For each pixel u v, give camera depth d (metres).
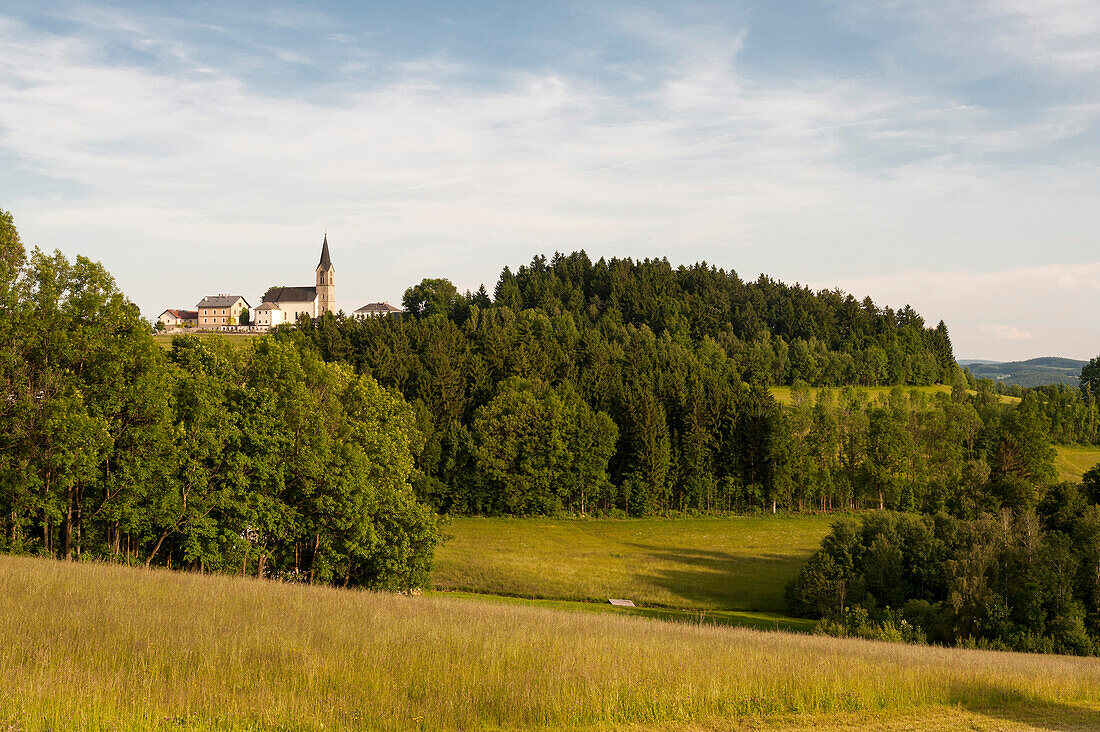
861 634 44.66
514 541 76.12
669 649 17.42
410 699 11.96
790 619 52.72
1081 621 41.69
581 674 13.55
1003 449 81.75
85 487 37.19
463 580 59.38
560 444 91.94
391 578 44.41
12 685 10.65
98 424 34.00
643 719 12.46
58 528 37.62
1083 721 15.12
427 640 15.54
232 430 39.84
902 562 52.69
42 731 9.54
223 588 21.66
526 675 13.12
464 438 92.19
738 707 13.52
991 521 48.03
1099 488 58.16
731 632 26.72
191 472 38.44
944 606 45.72
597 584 60.41
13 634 13.46
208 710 10.59
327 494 42.88
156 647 13.30
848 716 13.80
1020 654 32.69
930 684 16.48
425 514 47.16
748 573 66.19
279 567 43.50
